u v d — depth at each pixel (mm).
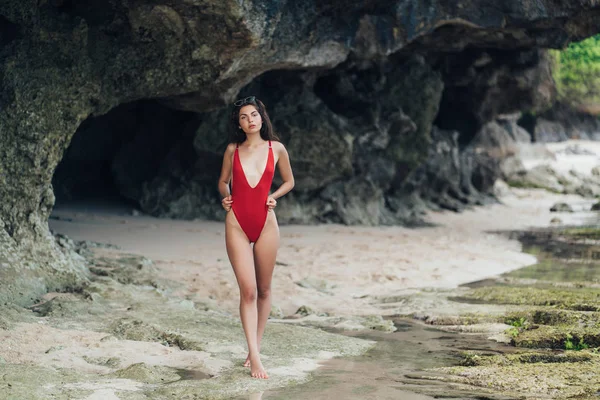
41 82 7734
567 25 12180
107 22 8352
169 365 5438
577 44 30219
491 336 6695
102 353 5535
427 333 6895
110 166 16250
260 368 5129
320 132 14984
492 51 17953
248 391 4793
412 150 17359
